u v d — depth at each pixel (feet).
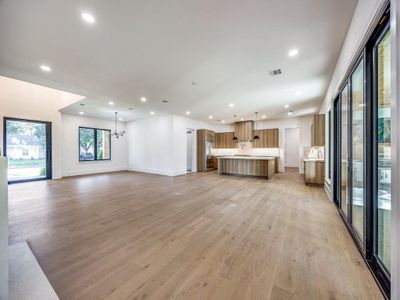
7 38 8.05
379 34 5.51
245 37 8.16
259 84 13.83
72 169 24.89
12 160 19.43
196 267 5.82
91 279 5.26
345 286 4.98
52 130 21.91
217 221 9.48
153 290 4.85
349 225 8.16
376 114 5.92
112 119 29.22
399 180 3.50
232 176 24.53
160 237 7.79
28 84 20.25
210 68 11.11
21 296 4.56
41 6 6.23
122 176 24.56
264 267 5.81
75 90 15.15
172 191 15.96
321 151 19.47
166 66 10.84
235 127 31.63
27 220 9.52
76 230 8.39
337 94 10.99
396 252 3.58
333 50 9.20
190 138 29.91
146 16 6.81
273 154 29.17
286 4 6.30
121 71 11.47
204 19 7.00
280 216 10.14
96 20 6.98
